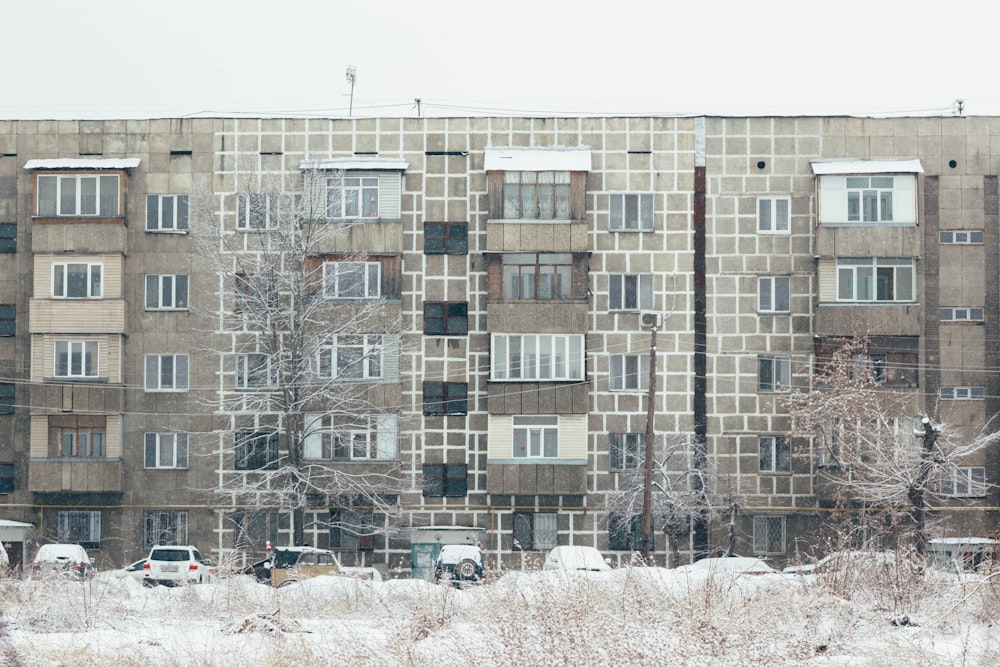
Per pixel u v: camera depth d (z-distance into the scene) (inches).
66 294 2132.1
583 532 2097.7
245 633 992.2
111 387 2123.5
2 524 2079.2
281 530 2126.0
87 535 2133.4
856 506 2017.7
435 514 2105.1
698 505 2044.8
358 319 2070.6
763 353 2114.9
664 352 2121.1
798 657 840.3
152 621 1128.8
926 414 2080.5
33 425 2122.3
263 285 2075.5
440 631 888.3
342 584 1268.5
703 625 823.1
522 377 2103.8
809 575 1200.2
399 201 2133.4
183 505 2128.4
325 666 845.2
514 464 2080.5
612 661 749.3
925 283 2105.1
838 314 2084.2
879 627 979.3
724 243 2133.4
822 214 2097.7
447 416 2118.6
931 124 2133.4
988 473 2084.2
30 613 1114.1
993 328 2096.5
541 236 2102.6
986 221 2113.7
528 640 770.2
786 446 2100.1
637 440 2116.1
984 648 869.2
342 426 2043.6
